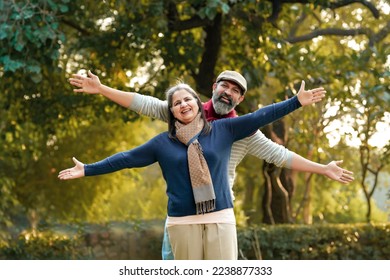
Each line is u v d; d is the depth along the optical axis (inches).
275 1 613.6
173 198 277.7
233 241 279.7
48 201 941.8
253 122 280.2
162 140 282.8
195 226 275.7
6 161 839.7
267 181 743.7
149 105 303.4
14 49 534.0
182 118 279.0
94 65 692.7
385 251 723.4
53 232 767.7
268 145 295.4
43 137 788.0
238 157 296.2
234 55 694.5
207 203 273.3
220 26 632.4
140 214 1135.0
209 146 276.4
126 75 711.1
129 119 689.6
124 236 773.9
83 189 946.7
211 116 310.7
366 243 727.7
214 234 275.7
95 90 301.3
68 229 775.1
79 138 920.9
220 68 711.1
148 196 1172.5
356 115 716.7
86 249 755.4
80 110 726.5
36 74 537.3
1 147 794.2
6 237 738.2
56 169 927.7
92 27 663.1
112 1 626.2
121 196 1148.5
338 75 639.8
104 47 640.4
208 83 652.1
